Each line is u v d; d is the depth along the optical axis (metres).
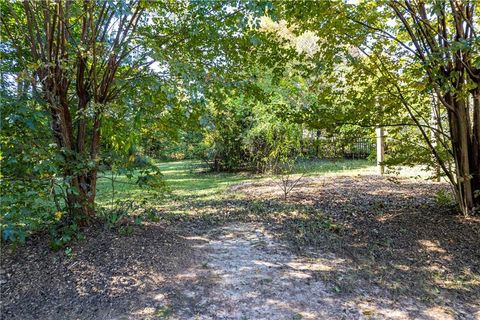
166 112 3.73
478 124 3.94
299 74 4.34
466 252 3.18
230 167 11.27
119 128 3.54
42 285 2.42
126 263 2.73
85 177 3.35
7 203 2.46
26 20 3.30
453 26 3.84
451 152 4.04
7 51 3.32
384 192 5.90
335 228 3.87
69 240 2.89
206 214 4.74
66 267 2.62
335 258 3.15
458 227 3.64
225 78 3.43
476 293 2.63
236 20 3.22
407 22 3.78
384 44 3.87
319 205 5.07
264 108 7.82
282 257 3.16
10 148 2.56
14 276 2.50
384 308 2.40
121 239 3.08
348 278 2.79
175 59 2.86
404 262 3.07
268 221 4.30
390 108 4.02
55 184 2.72
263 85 6.25
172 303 2.35
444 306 2.46
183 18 3.65
